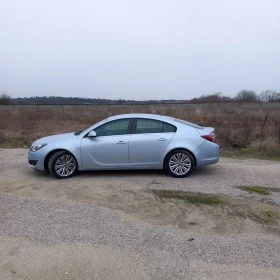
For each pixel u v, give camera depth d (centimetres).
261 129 1470
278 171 841
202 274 360
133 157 744
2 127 1770
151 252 408
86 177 750
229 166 897
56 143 742
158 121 761
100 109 3338
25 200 592
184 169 751
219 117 2125
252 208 551
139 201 586
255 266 376
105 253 404
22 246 420
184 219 509
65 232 461
